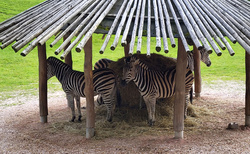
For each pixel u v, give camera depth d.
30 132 5.46
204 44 3.40
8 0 28.34
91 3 4.95
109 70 5.85
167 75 5.80
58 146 4.68
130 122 5.88
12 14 24.00
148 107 5.63
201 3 5.04
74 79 5.86
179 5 4.68
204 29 3.88
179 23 4.34
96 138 4.99
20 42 3.86
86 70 4.85
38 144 4.80
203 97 8.54
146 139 4.88
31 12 5.40
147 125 5.73
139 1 4.94
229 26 4.04
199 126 5.67
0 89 10.39
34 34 3.88
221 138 4.88
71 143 4.80
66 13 4.54
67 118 6.52
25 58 17.52
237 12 4.89
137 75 5.35
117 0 5.05
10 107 7.77
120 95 6.36
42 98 6.05
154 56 6.40
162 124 5.68
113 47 3.33
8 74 13.64
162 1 4.96
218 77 12.64
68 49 3.32
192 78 5.95
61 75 6.16
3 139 5.11
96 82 5.70
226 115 6.53
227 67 15.30
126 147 4.52
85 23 4.27
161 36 4.13
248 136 4.98
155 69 6.19
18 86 11.00
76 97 6.10
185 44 3.52
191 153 4.23
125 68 5.26
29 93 9.70
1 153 4.49
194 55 8.37
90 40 4.77
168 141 4.74
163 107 6.23
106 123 5.80
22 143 4.88
